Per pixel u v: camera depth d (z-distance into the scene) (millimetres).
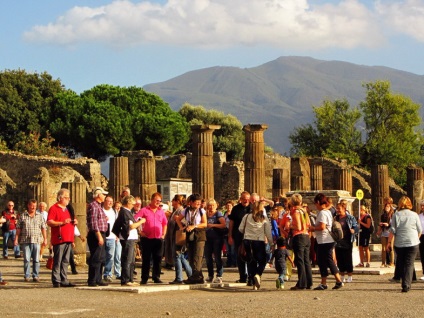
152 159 49188
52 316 21172
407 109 119000
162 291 27703
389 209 37844
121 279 28984
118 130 109625
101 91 114250
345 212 30922
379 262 41531
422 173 62750
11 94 109250
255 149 52688
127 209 29062
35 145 100625
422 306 23203
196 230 29500
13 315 21328
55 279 29203
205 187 50969
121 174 53156
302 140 122375
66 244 29438
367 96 119438
